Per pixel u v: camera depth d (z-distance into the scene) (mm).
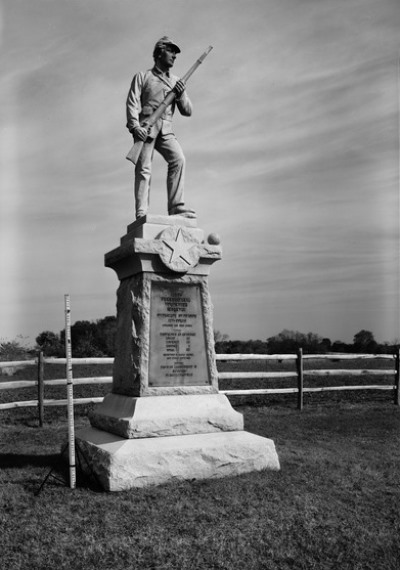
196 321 6441
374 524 4555
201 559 3877
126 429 5730
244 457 5863
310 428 9141
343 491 5387
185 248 6320
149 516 4621
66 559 3854
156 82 6988
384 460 6742
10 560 3836
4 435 8688
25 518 4590
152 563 3816
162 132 6906
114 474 5270
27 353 17547
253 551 4016
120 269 6812
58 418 10305
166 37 7035
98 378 10531
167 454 5516
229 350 22312
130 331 6359
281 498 5102
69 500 5020
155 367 6191
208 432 6043
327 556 3979
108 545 4055
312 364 19141
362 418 10227
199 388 6301
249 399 12875
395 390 12484
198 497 5074
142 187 6824
